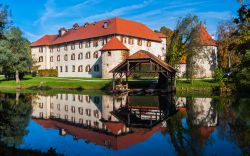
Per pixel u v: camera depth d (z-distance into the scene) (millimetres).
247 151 11891
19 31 54469
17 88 53625
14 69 56000
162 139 14211
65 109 25891
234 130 15898
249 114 21297
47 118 20812
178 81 48500
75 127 17484
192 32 45062
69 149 12516
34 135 15188
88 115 22344
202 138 14172
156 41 74125
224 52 59031
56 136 14984
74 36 73938
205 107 26000
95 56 67312
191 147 12750
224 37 58375
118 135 15188
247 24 8789
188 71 44875
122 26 66312
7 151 8992
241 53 8672
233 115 21016
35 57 84125
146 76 58906
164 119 20078
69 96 38219
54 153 10195
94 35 66875
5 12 27750
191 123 18250
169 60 48156
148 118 20656
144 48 70000
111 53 59312
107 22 66625
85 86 49938
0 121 19484
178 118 20359
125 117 21266
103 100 33562
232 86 40938
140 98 35688
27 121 19562
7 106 27688
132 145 13117
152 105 28562
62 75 77250
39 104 29469
